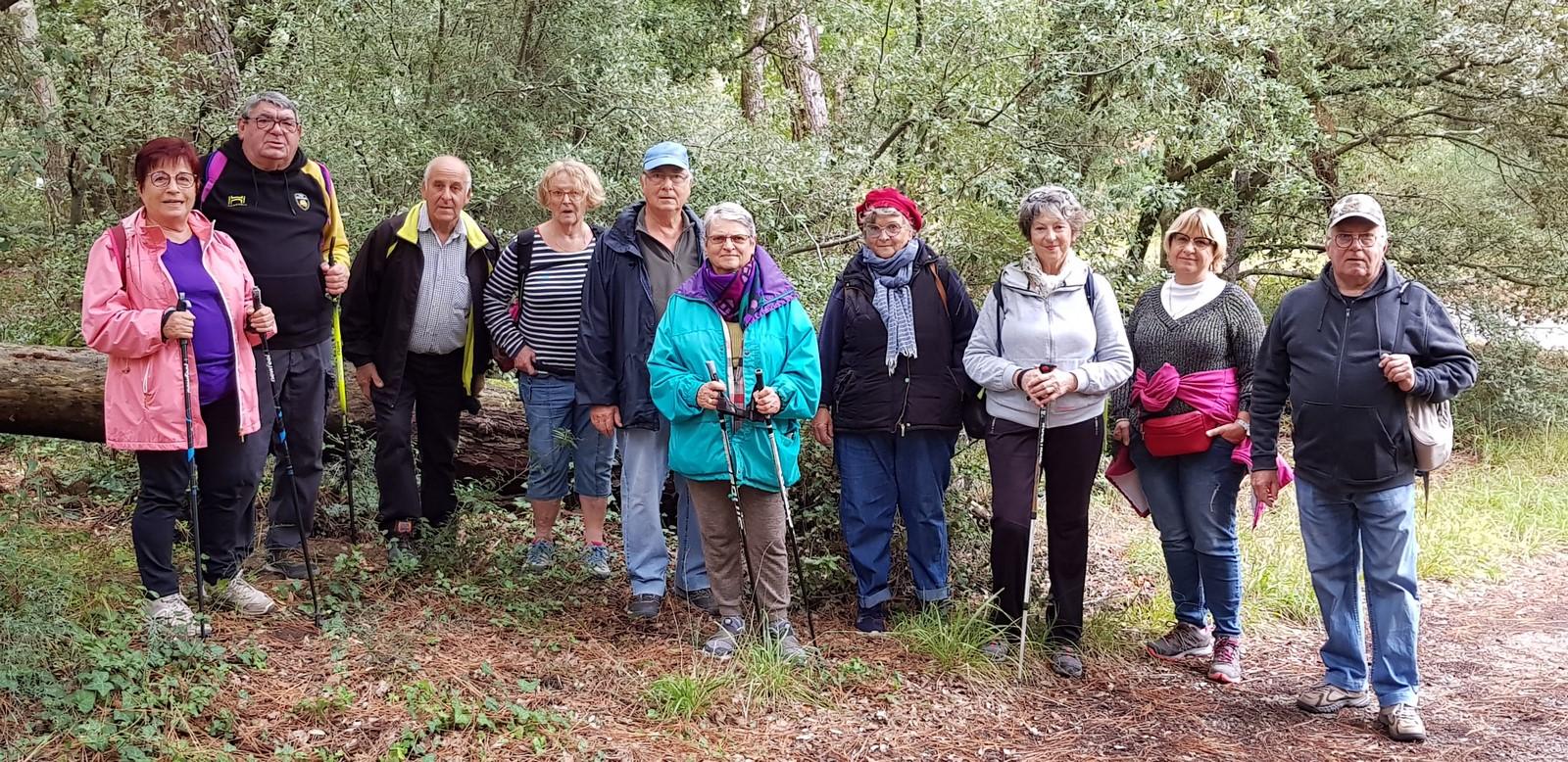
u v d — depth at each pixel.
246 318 4.07
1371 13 8.92
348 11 7.20
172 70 6.83
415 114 7.12
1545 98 8.93
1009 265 4.54
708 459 4.20
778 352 4.21
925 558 4.75
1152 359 4.56
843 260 6.71
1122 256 7.23
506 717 3.63
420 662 3.96
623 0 7.69
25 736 3.18
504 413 5.78
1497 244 9.76
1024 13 7.35
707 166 6.84
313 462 4.64
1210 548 4.55
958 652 4.43
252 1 8.57
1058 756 3.81
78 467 5.41
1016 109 7.46
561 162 4.86
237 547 4.42
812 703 4.02
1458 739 4.03
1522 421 9.24
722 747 3.66
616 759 3.50
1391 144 10.37
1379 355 3.92
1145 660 4.77
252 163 4.32
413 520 4.96
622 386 4.54
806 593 4.43
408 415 4.90
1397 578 4.03
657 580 4.65
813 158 7.01
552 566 5.01
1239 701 4.36
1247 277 10.86
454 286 4.84
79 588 4.00
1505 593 5.82
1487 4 9.15
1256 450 4.32
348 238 6.46
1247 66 7.68
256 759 3.26
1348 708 4.27
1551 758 3.87
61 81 6.47
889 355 4.51
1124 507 7.15
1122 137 7.96
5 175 5.46
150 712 3.36
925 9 7.73
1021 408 4.48
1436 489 7.62
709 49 10.55
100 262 3.78
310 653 3.92
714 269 4.27
